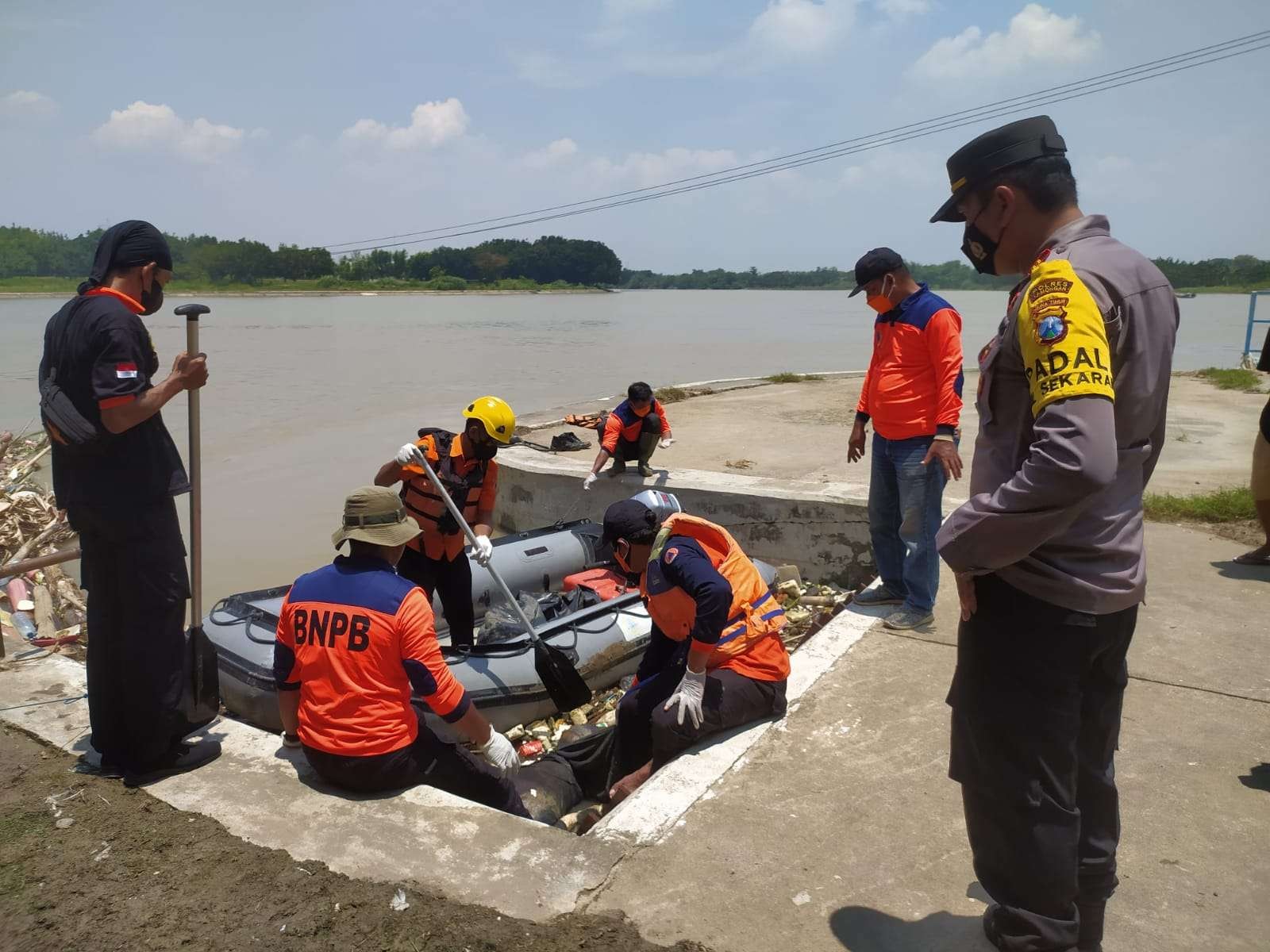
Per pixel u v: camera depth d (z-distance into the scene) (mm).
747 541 7258
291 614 3260
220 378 23297
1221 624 4691
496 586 6594
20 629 6152
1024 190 1976
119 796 3199
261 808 3098
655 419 7859
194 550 3434
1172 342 1901
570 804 3852
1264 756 3445
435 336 41250
